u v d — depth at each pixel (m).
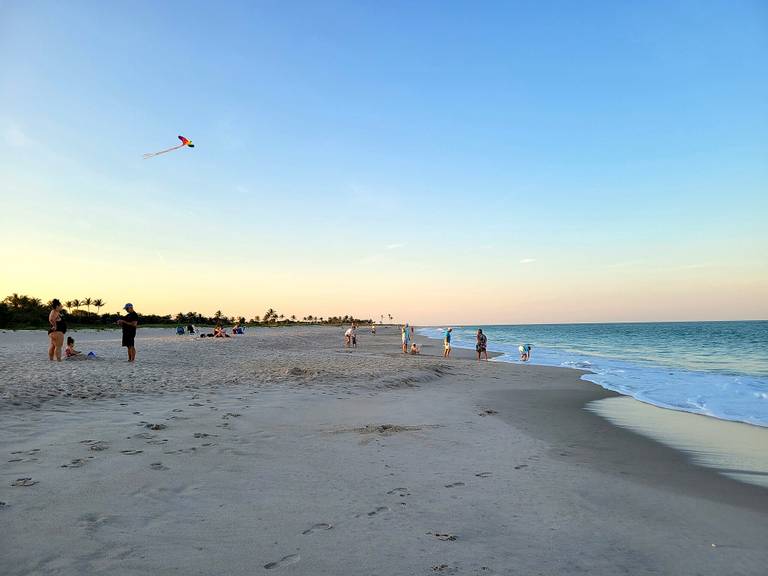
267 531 3.88
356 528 4.04
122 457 5.70
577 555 3.75
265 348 28.92
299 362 18.91
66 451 5.82
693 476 6.20
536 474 6.01
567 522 4.45
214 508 4.32
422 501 4.80
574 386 15.89
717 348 38.47
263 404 9.74
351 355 25.06
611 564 3.62
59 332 15.95
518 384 16.25
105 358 17.86
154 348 24.14
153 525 3.87
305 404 10.06
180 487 4.80
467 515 4.49
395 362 20.38
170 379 12.63
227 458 5.92
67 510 4.07
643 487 5.68
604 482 5.80
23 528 3.67
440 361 23.73
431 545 3.78
